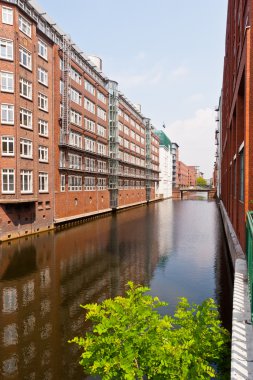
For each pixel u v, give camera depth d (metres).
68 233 30.27
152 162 94.69
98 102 49.34
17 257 20.30
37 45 30.41
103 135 52.06
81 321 11.08
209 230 33.88
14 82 26.23
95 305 5.37
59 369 8.27
